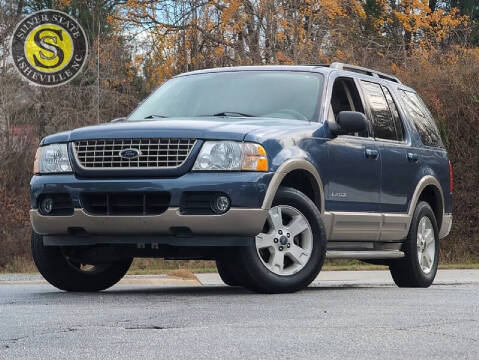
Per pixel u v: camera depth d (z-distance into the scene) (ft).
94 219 25.76
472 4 120.06
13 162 87.04
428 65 77.66
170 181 25.17
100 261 27.94
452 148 71.00
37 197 26.81
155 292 28.63
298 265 26.63
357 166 29.81
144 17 90.22
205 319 18.90
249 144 25.49
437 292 27.02
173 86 31.58
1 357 14.44
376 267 53.98
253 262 25.66
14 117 91.50
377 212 30.94
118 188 25.49
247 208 25.09
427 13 108.68
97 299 24.31
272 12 84.02
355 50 88.33
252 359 14.03
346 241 30.07
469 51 83.71
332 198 28.53
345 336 16.42
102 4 101.30
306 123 28.22
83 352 14.80
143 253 26.96
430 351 14.88
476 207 69.82
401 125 33.86
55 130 90.43
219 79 30.91
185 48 85.25
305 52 84.43
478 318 19.35
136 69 92.43
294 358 14.11
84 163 26.27
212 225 24.99
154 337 16.31
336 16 87.15
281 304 22.12
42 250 28.19
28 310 21.11
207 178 25.07
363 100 31.78
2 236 75.00
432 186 34.88
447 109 71.56
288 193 26.43
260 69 31.04
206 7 85.30
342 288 30.53
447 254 68.74
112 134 26.08
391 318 19.11
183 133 25.49
